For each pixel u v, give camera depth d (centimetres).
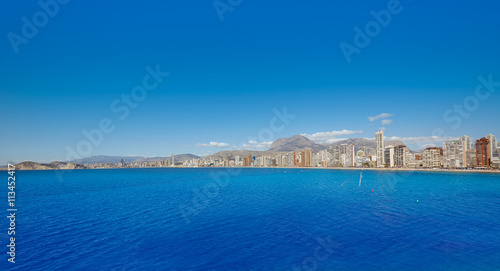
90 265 3394
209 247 4019
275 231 4856
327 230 4884
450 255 3634
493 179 18838
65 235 4678
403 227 5066
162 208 7506
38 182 19575
